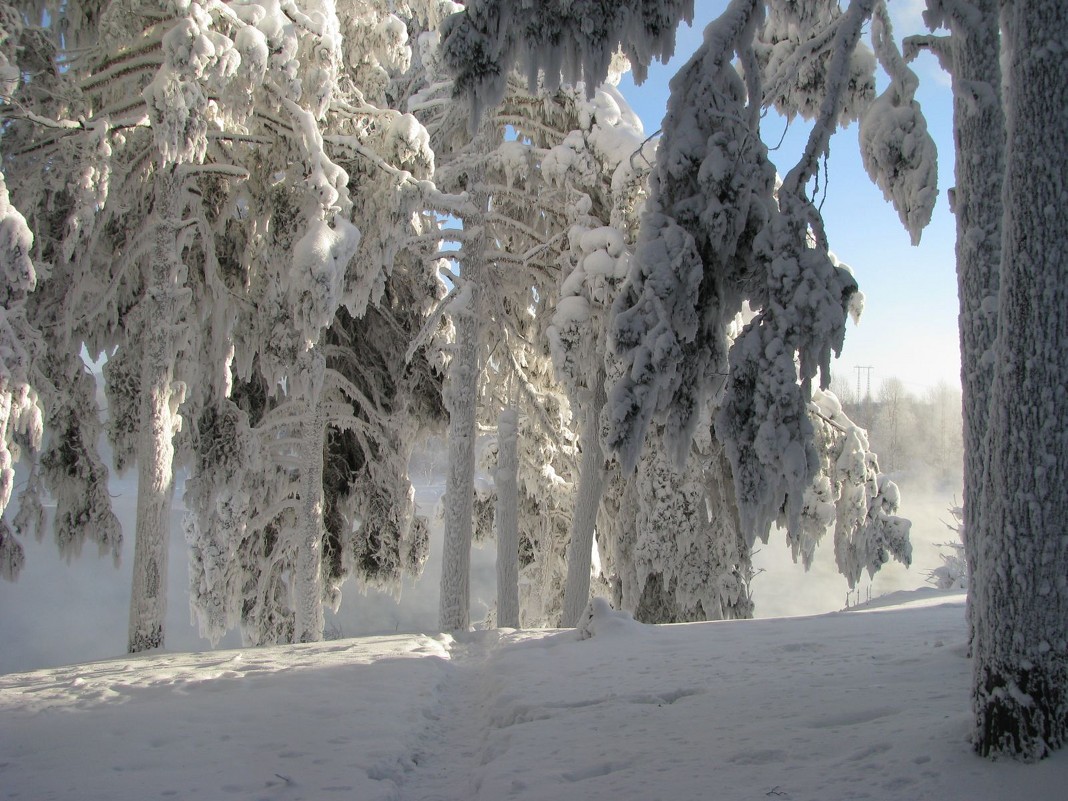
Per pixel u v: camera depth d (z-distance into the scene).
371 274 16.53
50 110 14.17
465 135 21.97
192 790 5.04
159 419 15.03
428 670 9.39
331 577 22.33
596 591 24.59
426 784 5.42
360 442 20.92
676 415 6.96
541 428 23.77
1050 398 4.39
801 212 6.27
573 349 17.83
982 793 3.81
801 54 6.93
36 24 14.70
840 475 20.59
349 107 17.05
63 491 16.17
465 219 19.64
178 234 15.59
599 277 17.45
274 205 16.00
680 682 7.38
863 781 4.14
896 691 6.15
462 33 6.50
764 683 6.99
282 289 15.80
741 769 4.60
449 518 18.69
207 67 12.90
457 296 18.58
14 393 11.62
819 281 6.11
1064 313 4.41
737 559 19.08
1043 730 4.17
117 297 17.28
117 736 6.52
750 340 6.24
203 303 17.66
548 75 6.68
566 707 6.75
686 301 6.58
